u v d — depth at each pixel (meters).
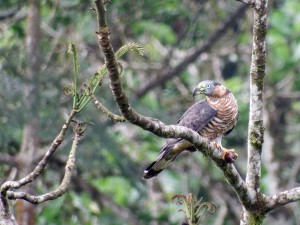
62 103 14.46
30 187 14.02
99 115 13.95
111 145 14.17
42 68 15.05
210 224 16.05
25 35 15.75
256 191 7.53
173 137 6.77
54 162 15.03
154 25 15.91
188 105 16.78
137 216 15.80
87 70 13.88
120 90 6.04
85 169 14.27
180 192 16.02
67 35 15.72
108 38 5.81
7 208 6.46
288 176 16.78
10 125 14.04
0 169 14.43
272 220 15.94
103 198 15.88
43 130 14.16
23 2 15.61
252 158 7.55
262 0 7.28
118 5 15.44
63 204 15.30
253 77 7.47
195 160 16.44
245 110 16.50
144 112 14.89
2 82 14.17
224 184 16.27
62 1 15.53
